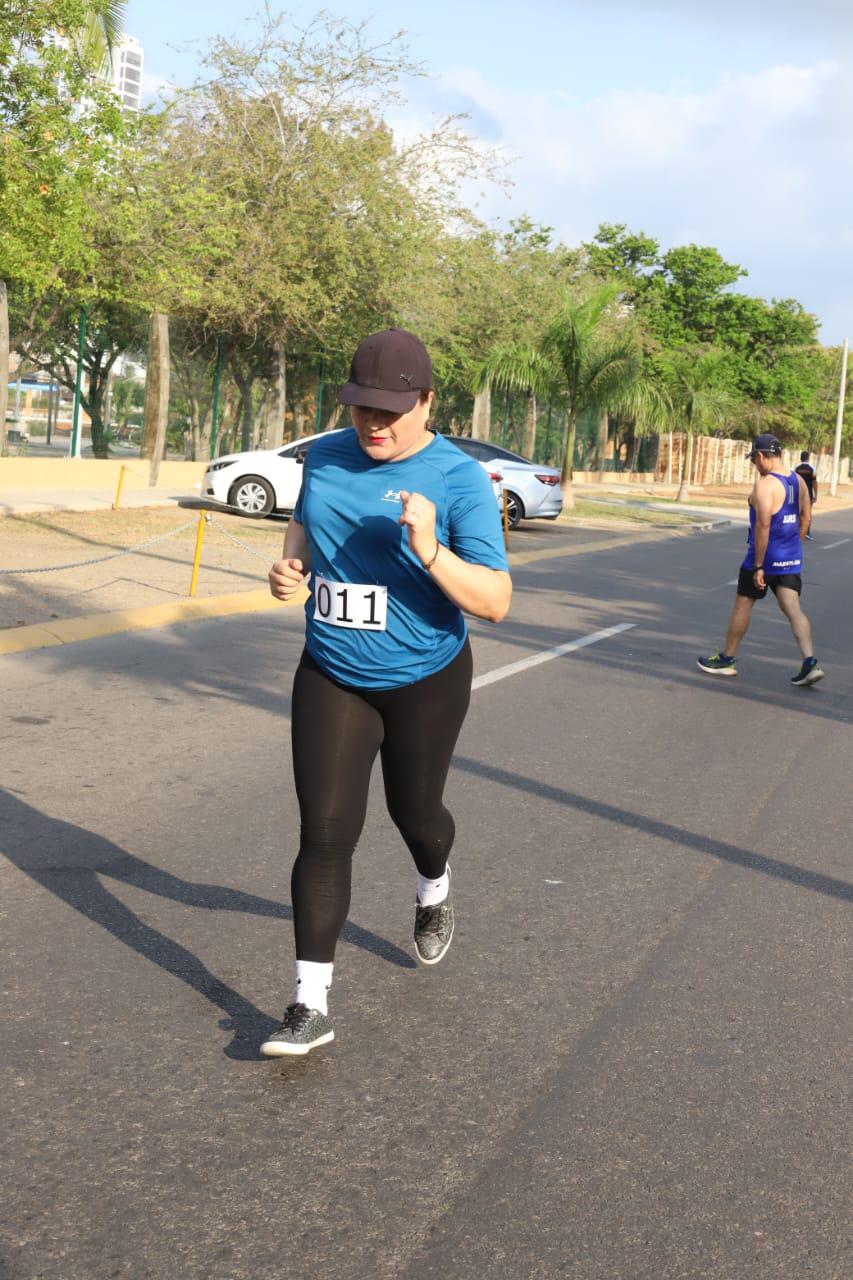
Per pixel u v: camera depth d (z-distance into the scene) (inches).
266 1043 141.3
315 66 1116.5
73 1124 128.6
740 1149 130.2
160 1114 131.4
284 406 1206.9
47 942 175.2
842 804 271.7
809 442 3732.8
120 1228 111.7
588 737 321.1
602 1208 118.2
